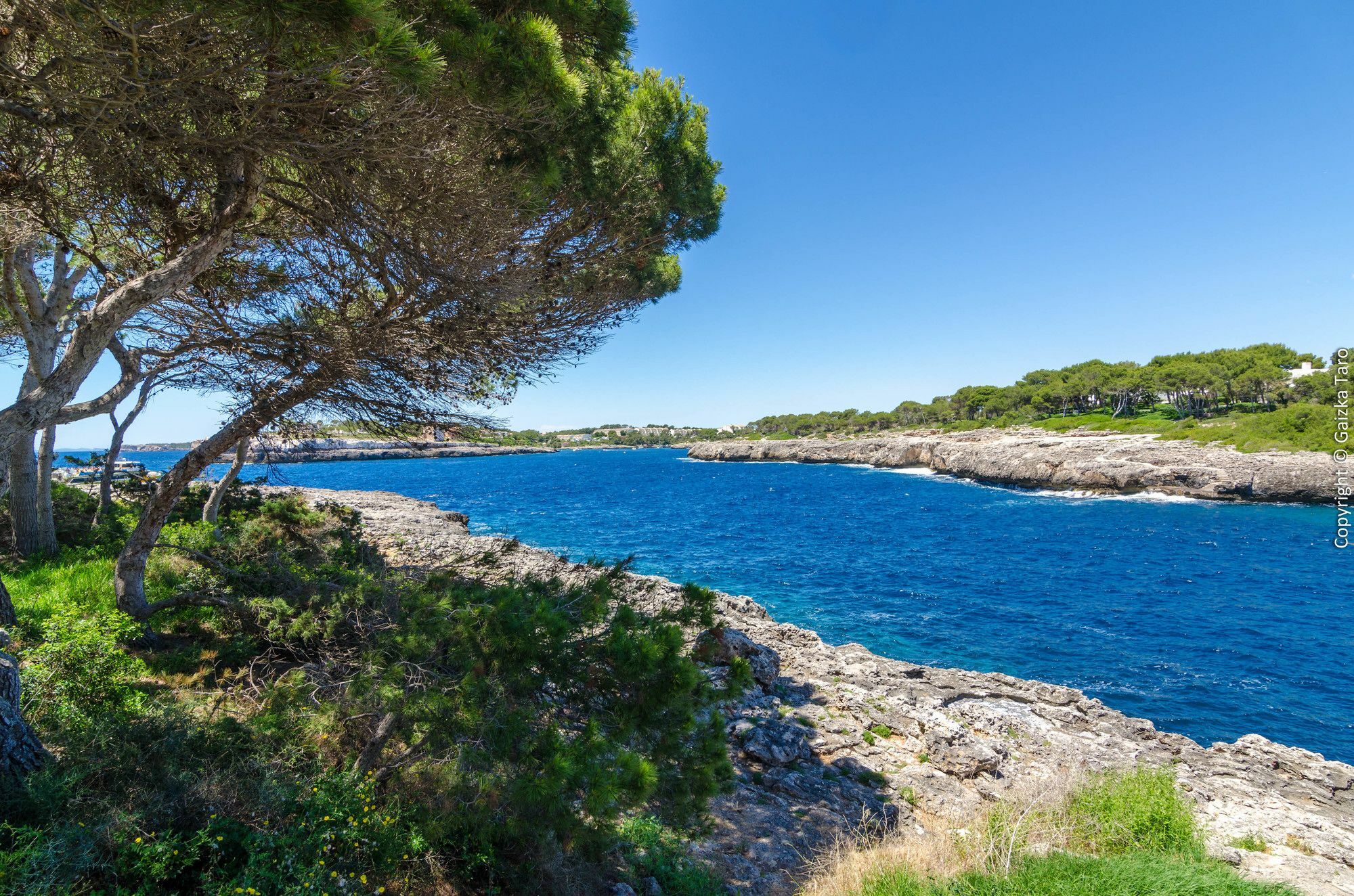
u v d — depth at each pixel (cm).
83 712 490
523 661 488
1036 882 532
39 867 323
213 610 909
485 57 516
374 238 591
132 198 551
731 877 598
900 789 836
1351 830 872
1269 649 2067
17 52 411
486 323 728
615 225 895
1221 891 529
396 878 433
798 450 15175
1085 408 12600
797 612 2445
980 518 5428
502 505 6366
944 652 2000
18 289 1077
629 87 976
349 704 535
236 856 393
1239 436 7325
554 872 476
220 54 405
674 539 4250
